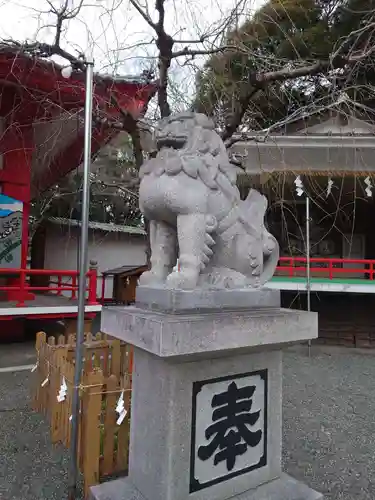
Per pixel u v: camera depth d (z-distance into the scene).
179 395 1.95
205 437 2.04
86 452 2.64
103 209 14.02
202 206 2.12
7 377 5.34
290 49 5.35
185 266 2.07
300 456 3.35
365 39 4.10
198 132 2.21
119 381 3.36
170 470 1.92
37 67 5.09
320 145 8.67
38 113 6.30
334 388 5.43
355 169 8.04
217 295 2.05
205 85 5.07
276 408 2.34
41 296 8.54
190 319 1.79
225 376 2.11
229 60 4.95
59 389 3.33
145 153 5.42
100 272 12.55
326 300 10.20
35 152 7.72
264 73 4.04
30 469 2.99
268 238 2.47
